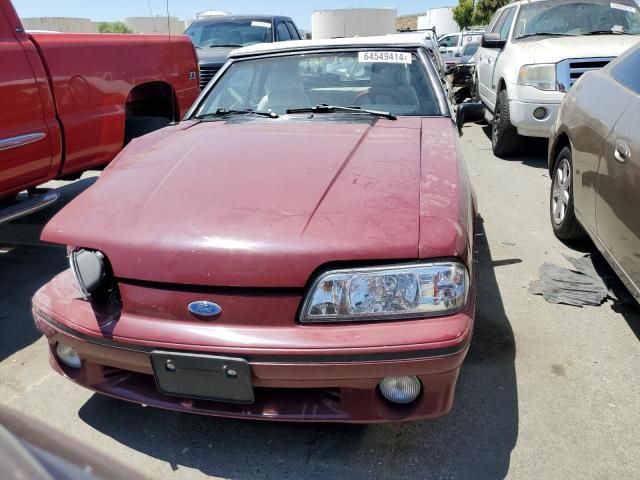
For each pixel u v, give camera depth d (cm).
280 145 240
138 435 215
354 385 173
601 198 288
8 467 78
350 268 169
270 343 168
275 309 171
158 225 183
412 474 193
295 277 168
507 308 303
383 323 170
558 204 388
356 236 171
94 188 218
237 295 172
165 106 473
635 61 300
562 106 388
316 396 184
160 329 176
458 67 998
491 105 701
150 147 255
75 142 364
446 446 204
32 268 380
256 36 894
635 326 282
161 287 177
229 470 197
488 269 350
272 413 182
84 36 377
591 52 538
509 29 686
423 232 172
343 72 322
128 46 412
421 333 166
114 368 199
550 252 373
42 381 251
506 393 232
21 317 313
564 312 296
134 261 178
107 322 182
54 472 82
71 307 192
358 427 215
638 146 246
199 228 179
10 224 466
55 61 345
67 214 202
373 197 189
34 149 330
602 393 231
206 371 173
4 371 260
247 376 171
